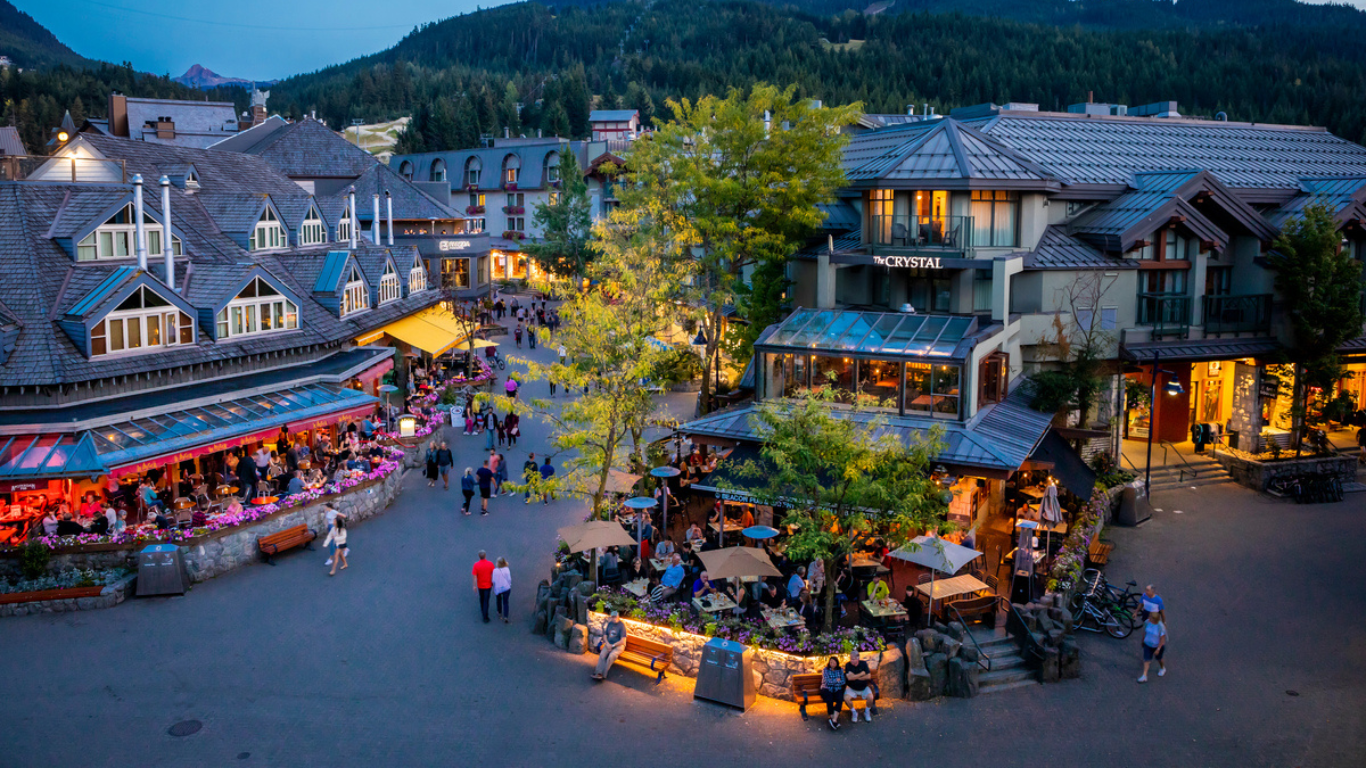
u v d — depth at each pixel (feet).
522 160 314.96
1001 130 141.08
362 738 63.72
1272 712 70.03
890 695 71.77
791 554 72.23
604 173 298.35
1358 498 123.44
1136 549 104.06
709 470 117.39
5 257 98.43
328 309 136.36
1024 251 121.29
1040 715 69.46
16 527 88.74
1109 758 63.87
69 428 86.02
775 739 65.98
